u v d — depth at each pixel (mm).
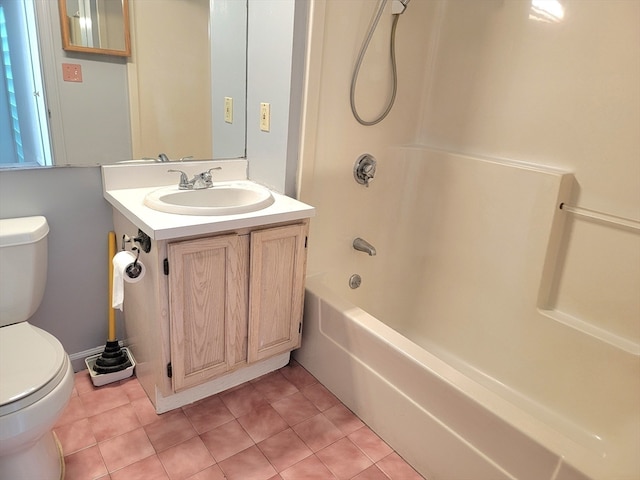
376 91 2010
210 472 1496
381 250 2318
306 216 1720
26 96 1561
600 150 1629
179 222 1443
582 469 1072
